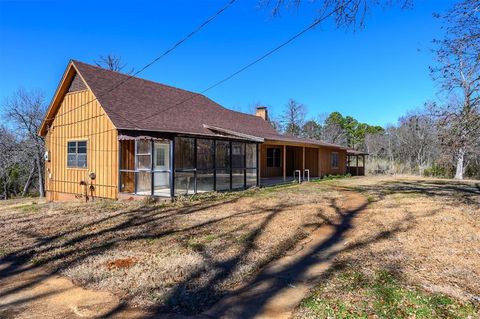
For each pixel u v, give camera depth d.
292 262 4.55
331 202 10.13
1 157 24.81
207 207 9.17
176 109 15.19
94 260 4.68
